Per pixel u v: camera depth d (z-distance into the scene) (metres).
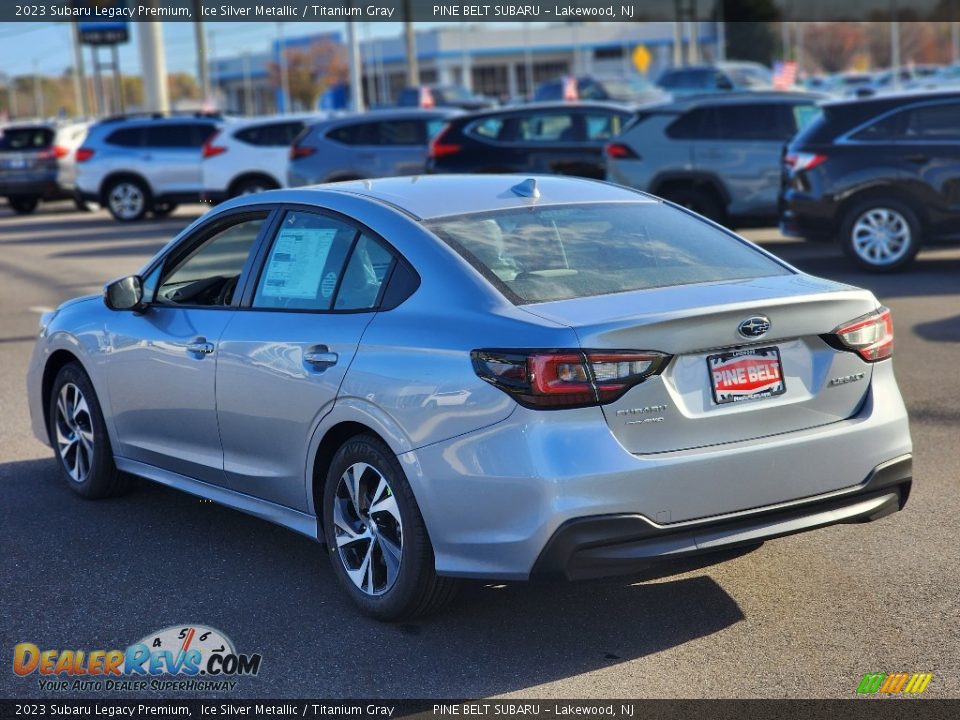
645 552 3.91
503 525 3.94
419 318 4.29
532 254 4.48
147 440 5.75
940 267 12.92
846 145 12.53
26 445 7.43
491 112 17.03
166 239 20.38
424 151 19.22
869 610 4.44
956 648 4.09
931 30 89.31
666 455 3.94
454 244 4.45
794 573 4.83
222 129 21.89
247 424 5.00
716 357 4.07
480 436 3.97
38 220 26.34
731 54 74.50
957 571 4.78
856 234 12.62
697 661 4.07
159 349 5.49
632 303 4.10
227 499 5.30
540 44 82.19
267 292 5.05
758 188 14.68
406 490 4.24
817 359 4.27
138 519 5.89
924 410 7.26
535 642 4.27
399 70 87.81
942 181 12.18
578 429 3.87
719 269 4.59
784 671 3.97
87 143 24.06
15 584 5.01
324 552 5.32
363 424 4.38
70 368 6.21
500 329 4.01
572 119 16.75
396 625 4.46
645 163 15.03
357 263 4.66
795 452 4.13
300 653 4.24
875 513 4.35
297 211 5.08
